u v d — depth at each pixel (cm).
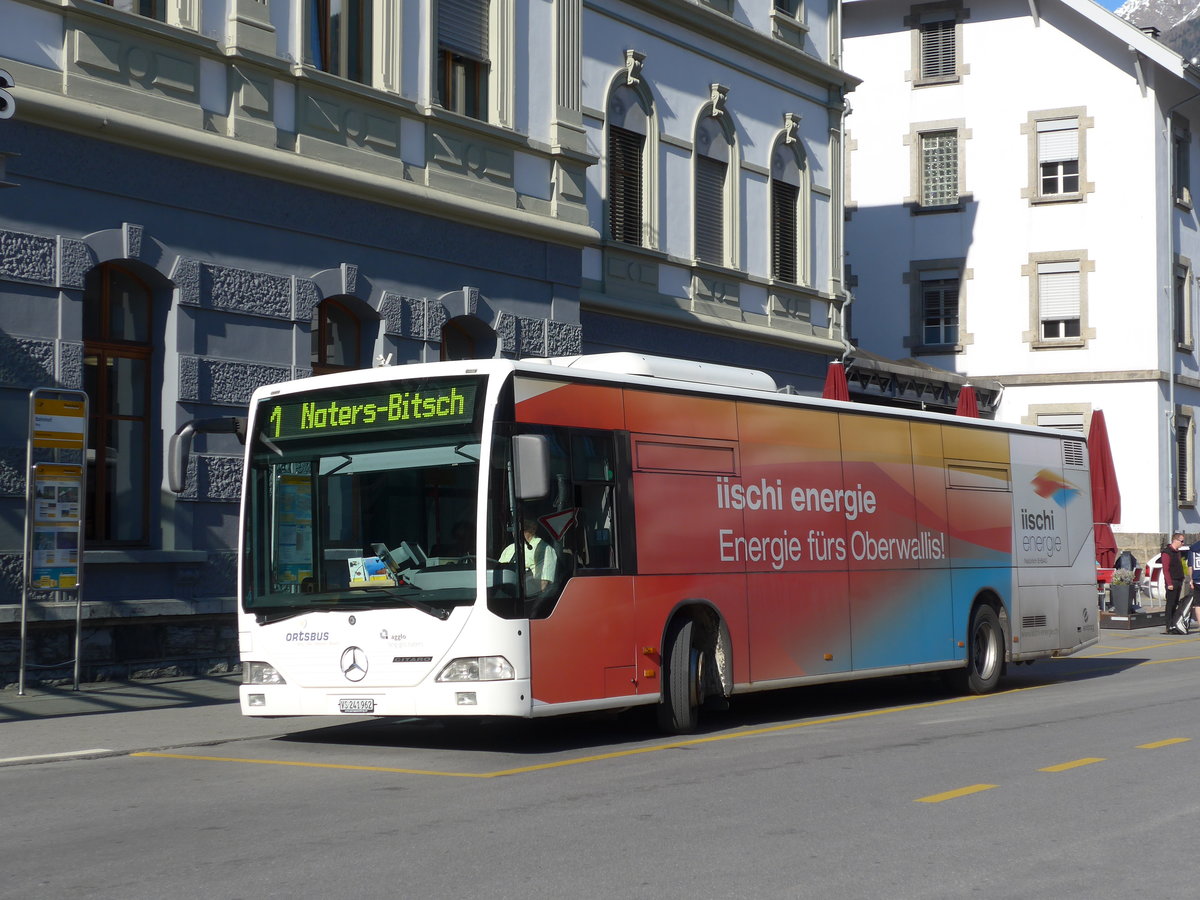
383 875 783
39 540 1577
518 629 1271
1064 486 2166
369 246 2000
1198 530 4631
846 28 4775
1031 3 4509
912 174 4675
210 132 1798
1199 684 1953
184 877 782
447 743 1382
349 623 1302
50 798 1054
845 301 3219
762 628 1560
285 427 1368
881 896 738
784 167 3062
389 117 2027
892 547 1780
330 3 1970
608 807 994
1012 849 852
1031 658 2039
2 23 1592
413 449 1305
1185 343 4597
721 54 2866
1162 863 816
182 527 1773
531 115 2275
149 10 1752
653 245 2667
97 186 1680
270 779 1143
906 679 2186
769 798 1028
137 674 1733
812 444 1675
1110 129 4459
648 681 1403
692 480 1494
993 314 4572
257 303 1852
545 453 1248
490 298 2191
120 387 1748
